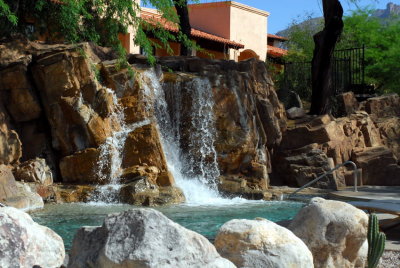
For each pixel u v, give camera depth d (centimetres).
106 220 427
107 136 1480
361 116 2083
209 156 1648
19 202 1159
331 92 2178
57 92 1486
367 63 3556
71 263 432
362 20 3728
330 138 1867
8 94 1493
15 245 427
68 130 1488
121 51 1570
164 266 385
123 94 1565
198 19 3684
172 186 1438
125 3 1669
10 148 1407
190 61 1859
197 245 404
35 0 1739
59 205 1280
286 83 2525
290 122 1975
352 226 587
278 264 466
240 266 469
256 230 481
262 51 3894
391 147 2092
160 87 1691
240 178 1636
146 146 1470
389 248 742
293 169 1764
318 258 586
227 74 1723
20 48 1555
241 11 3672
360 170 1805
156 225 403
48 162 1487
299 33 3491
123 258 390
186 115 1691
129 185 1354
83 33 1809
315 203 604
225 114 1681
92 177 1438
